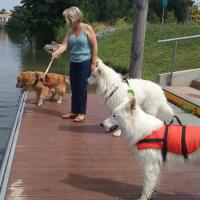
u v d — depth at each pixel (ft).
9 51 73.92
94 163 11.67
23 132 14.57
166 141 8.68
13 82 35.55
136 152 9.00
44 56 64.95
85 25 15.35
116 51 51.26
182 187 10.09
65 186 10.04
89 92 25.38
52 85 19.07
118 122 9.08
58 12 91.15
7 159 11.66
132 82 14.21
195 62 33.60
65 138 13.99
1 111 24.18
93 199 9.37
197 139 8.54
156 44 44.14
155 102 14.19
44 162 11.62
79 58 15.53
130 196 9.56
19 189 9.78
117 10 110.63
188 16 90.89
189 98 19.07
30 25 94.02
